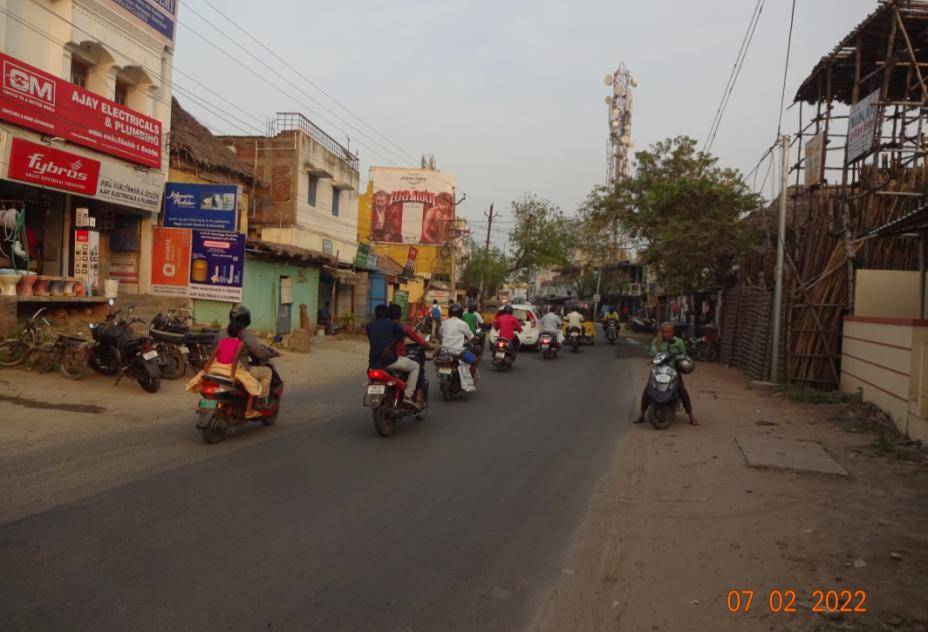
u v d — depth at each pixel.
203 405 7.38
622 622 3.63
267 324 20.64
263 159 23.86
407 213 39.19
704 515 5.50
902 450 7.77
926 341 8.52
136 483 5.82
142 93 15.95
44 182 12.62
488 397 12.07
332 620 3.52
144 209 16.14
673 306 47.44
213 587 3.85
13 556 4.18
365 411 10.12
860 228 13.27
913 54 13.79
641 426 9.57
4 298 11.31
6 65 11.66
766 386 13.44
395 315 8.71
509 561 4.43
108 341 10.39
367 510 5.35
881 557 4.59
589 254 46.31
